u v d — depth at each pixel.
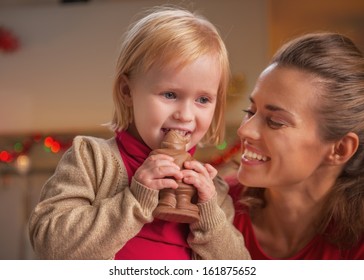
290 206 1.23
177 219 0.98
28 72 4.37
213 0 4.04
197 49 1.01
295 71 1.13
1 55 4.39
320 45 1.17
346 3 3.76
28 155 4.36
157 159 0.97
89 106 4.32
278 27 4.08
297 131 1.11
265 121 1.14
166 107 1.01
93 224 0.96
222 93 1.14
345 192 1.21
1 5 4.36
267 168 1.15
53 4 4.34
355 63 1.17
